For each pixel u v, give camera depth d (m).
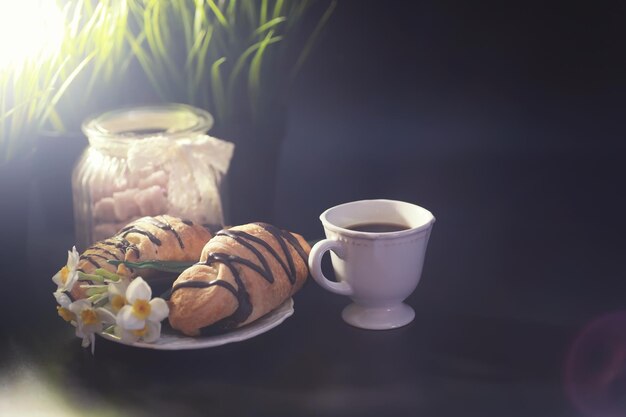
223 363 1.01
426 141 1.40
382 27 1.45
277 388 0.98
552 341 1.02
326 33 1.45
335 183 1.32
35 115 1.18
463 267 1.15
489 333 1.04
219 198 1.19
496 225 1.22
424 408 0.95
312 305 1.09
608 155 1.35
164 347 0.99
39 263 1.19
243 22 1.27
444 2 1.44
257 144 1.25
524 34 1.44
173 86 1.29
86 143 1.27
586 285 1.11
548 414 0.94
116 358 1.02
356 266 1.03
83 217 1.19
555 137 1.39
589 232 1.20
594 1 1.41
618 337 1.03
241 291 1.00
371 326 1.05
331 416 0.94
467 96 1.45
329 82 1.46
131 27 1.33
